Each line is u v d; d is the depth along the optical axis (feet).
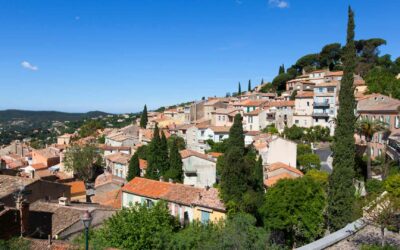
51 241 74.28
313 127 308.60
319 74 438.81
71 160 279.49
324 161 239.91
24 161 316.19
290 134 303.89
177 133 366.84
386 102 254.06
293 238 116.16
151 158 214.48
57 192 141.38
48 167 284.41
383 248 73.51
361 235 86.02
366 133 179.42
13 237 72.49
